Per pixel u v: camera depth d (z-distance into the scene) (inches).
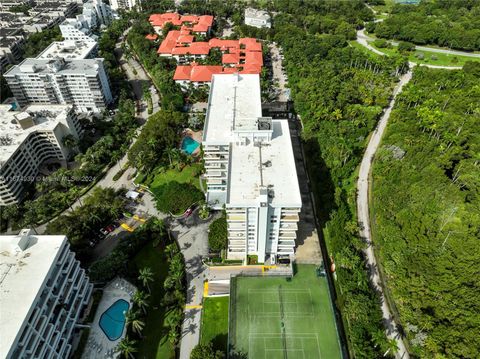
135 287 6043.3
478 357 4813.0
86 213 6919.3
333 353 5044.3
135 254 6668.3
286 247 6304.1
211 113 7623.0
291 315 5497.1
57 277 4884.4
